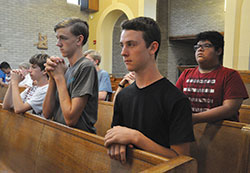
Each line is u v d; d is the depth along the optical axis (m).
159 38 1.03
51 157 1.42
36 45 9.46
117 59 11.74
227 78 1.63
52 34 9.88
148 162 0.87
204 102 1.72
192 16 10.94
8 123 2.04
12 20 8.84
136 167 0.91
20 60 9.09
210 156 1.52
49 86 1.58
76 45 1.51
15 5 8.88
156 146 0.90
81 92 1.37
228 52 4.21
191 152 1.63
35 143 1.61
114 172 1.01
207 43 1.69
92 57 3.00
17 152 1.82
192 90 1.80
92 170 1.12
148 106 1.00
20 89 4.52
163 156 0.89
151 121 0.99
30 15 9.26
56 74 1.42
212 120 1.51
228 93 1.58
